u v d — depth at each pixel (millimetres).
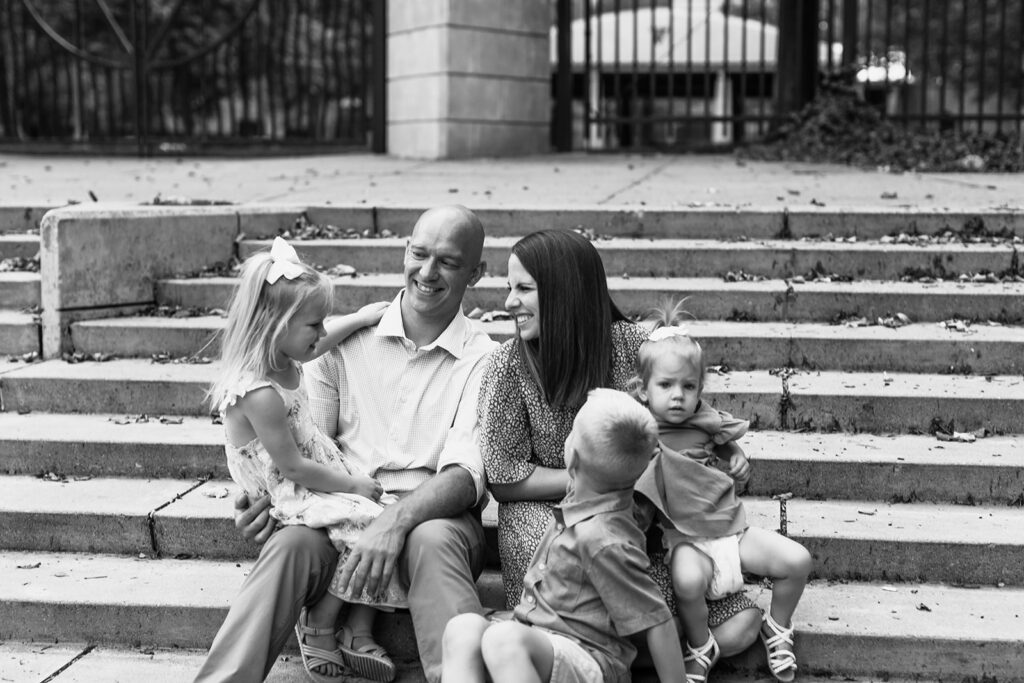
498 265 5629
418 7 10750
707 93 10930
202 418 4652
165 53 15047
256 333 3258
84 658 3543
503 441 3457
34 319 5273
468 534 3389
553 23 13461
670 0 10875
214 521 3898
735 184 7758
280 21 15828
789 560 3213
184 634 3596
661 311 3754
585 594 3131
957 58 18391
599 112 11328
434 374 3627
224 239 5883
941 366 4684
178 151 11062
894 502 3996
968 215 5746
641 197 6965
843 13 10820
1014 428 4297
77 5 11742
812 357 4738
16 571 3826
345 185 7977
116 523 3945
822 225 5852
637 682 3291
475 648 2939
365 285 5293
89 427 4508
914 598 3559
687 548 3266
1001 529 3730
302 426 3389
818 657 3361
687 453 3383
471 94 10805
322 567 3314
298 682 3424
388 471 3613
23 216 6301
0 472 4387
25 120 12312
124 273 5367
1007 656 3277
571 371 3406
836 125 10328
